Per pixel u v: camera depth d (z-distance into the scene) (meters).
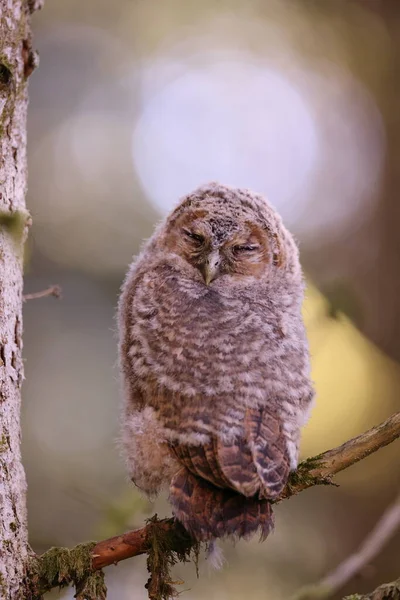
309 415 5.41
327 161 14.17
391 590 4.77
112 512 7.19
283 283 6.23
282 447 4.91
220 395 4.97
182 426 4.95
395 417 5.21
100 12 15.66
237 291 5.88
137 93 15.61
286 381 5.15
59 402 13.05
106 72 15.73
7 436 4.90
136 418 5.27
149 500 5.62
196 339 5.21
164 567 5.03
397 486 11.16
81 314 13.71
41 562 4.94
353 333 8.82
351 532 11.00
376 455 11.30
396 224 13.11
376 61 13.91
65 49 15.76
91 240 14.45
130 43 15.61
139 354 5.35
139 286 5.87
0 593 4.69
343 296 7.54
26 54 5.30
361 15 14.11
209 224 6.09
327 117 14.34
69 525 10.38
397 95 13.61
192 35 15.27
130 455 5.39
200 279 5.93
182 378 5.06
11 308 5.03
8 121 5.12
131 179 15.20
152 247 6.46
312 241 13.62
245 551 10.12
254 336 5.24
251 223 6.18
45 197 14.94
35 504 10.84
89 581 4.97
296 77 14.84
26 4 5.30
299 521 10.87
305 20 14.50
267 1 14.65
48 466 12.21
